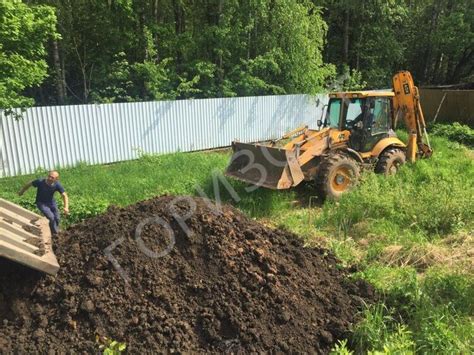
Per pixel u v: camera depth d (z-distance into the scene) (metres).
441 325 4.20
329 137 9.31
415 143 10.77
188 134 14.76
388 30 24.70
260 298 4.66
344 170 9.09
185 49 18.98
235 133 16.16
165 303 4.51
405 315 4.77
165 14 20.36
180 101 14.32
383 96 10.09
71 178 10.20
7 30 9.27
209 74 17.80
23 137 11.33
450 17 25.44
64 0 17.48
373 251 6.34
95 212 7.79
